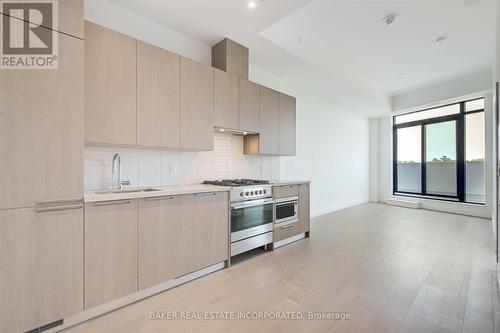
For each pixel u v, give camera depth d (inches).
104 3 88.4
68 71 62.1
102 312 68.0
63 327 61.8
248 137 135.6
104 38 74.5
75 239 62.7
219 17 98.6
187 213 86.4
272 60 134.9
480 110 200.1
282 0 88.5
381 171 275.3
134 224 73.0
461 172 211.9
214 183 111.4
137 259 73.6
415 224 172.7
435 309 69.4
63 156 61.2
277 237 122.8
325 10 110.2
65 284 61.2
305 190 142.1
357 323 63.4
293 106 151.0
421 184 244.5
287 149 146.2
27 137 56.4
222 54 115.3
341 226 167.5
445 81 201.6
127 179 92.9
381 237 141.5
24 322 55.7
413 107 229.6
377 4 105.6
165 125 89.0
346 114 244.4
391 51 151.3
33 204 57.0
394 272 94.2
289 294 78.4
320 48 145.9
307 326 62.3
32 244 56.9
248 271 96.1
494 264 101.4
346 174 245.0
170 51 97.5
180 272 84.0
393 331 60.1
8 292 54.1
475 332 59.3
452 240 135.0
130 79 80.0
